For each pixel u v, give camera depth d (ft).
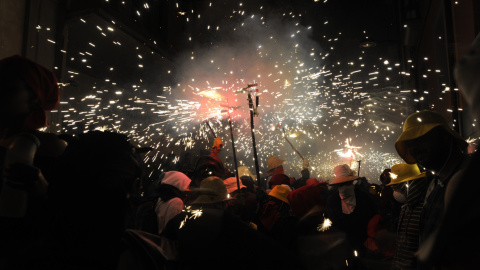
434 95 37.24
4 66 4.26
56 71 28.81
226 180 15.80
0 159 4.02
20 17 25.26
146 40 39.22
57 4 29.22
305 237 13.09
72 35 34.22
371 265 15.80
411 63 54.19
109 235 3.73
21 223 3.84
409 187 9.82
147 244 4.31
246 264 3.91
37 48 26.73
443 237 2.64
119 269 4.03
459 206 2.56
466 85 2.71
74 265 3.59
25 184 3.89
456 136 7.41
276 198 15.25
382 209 22.91
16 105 4.22
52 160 4.80
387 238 15.98
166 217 12.75
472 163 2.59
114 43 36.01
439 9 30.22
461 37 24.09
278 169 26.02
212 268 3.96
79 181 3.73
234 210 13.78
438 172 7.38
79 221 3.67
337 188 18.03
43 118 4.59
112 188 3.77
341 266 13.73
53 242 3.66
